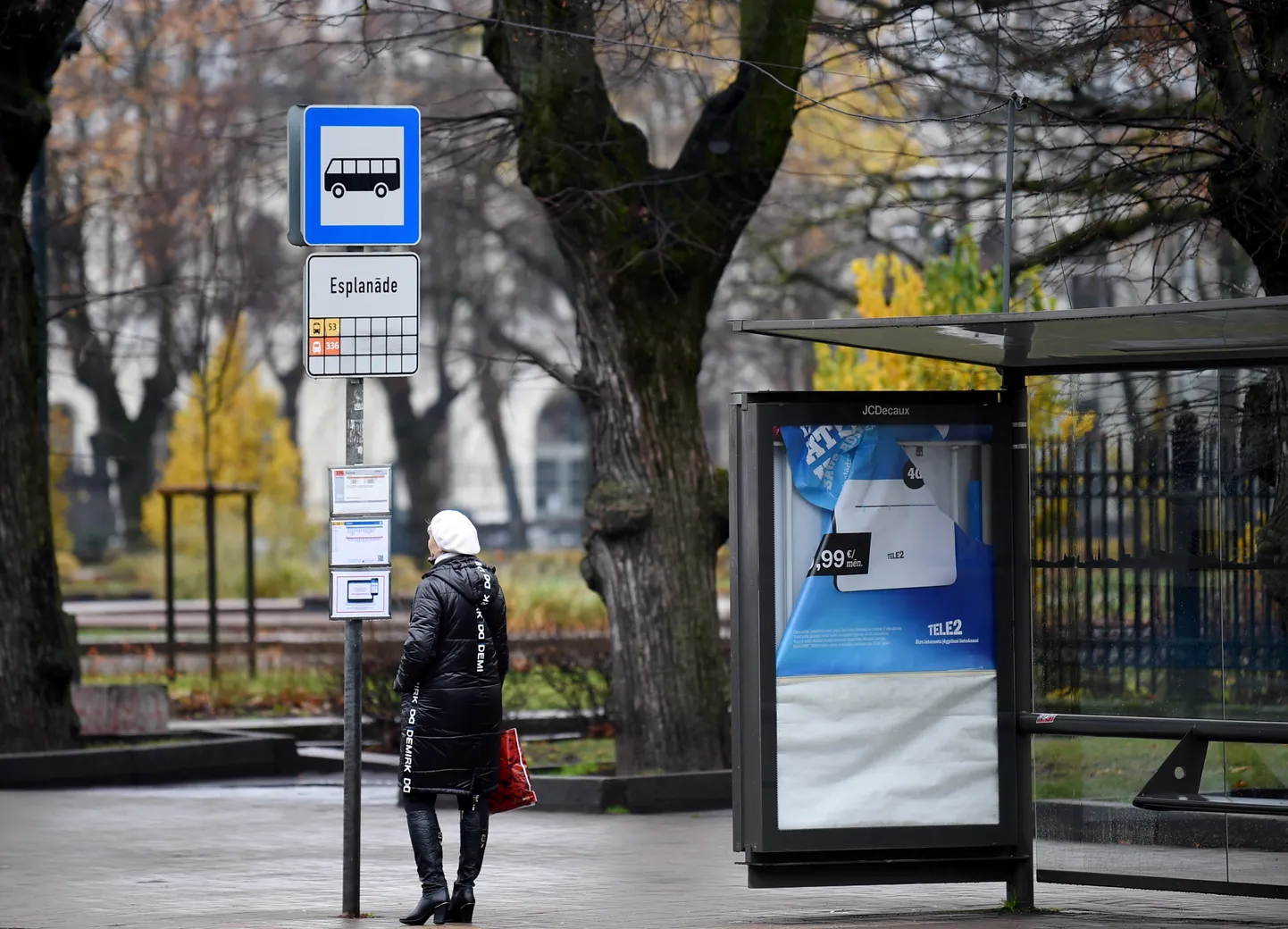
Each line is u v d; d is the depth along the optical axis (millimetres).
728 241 31844
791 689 18094
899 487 18516
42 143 35562
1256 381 18547
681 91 58000
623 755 31797
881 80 30969
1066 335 16906
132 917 18672
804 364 87875
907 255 54812
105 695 38531
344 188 18719
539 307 123062
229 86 77562
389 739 38719
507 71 31469
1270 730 17672
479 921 18406
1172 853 18562
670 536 31750
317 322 18641
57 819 27906
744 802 18047
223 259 77125
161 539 94125
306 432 163500
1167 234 27000
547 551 108625
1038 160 31531
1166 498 18781
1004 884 21438
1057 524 19031
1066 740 18953
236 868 22766
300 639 58625
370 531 18547
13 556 34938
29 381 35562
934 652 18531
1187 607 18625
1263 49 23844
